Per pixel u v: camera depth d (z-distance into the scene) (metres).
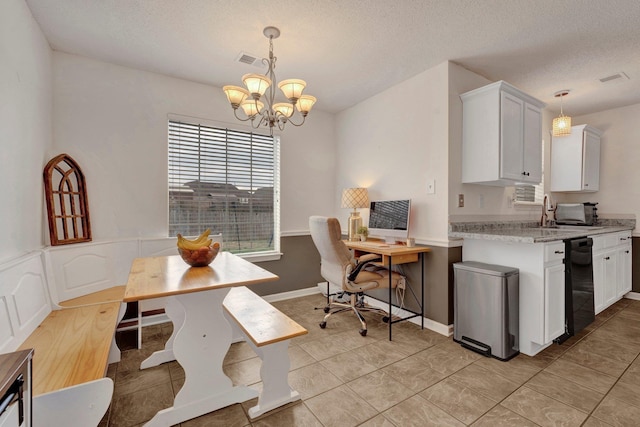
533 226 3.57
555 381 1.83
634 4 1.85
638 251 3.51
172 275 1.60
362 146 3.53
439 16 1.98
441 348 2.29
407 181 2.96
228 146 3.25
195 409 1.54
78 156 2.47
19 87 1.74
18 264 1.57
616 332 2.57
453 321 2.54
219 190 3.19
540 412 1.55
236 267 1.82
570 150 3.73
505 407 1.59
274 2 1.84
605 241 2.95
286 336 1.56
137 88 2.73
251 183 3.40
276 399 1.61
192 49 2.40
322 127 3.89
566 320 2.31
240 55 2.49
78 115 2.47
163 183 2.86
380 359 2.11
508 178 2.51
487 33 2.17
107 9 1.91
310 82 3.02
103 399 1.09
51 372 1.25
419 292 2.78
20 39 1.76
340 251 2.54
